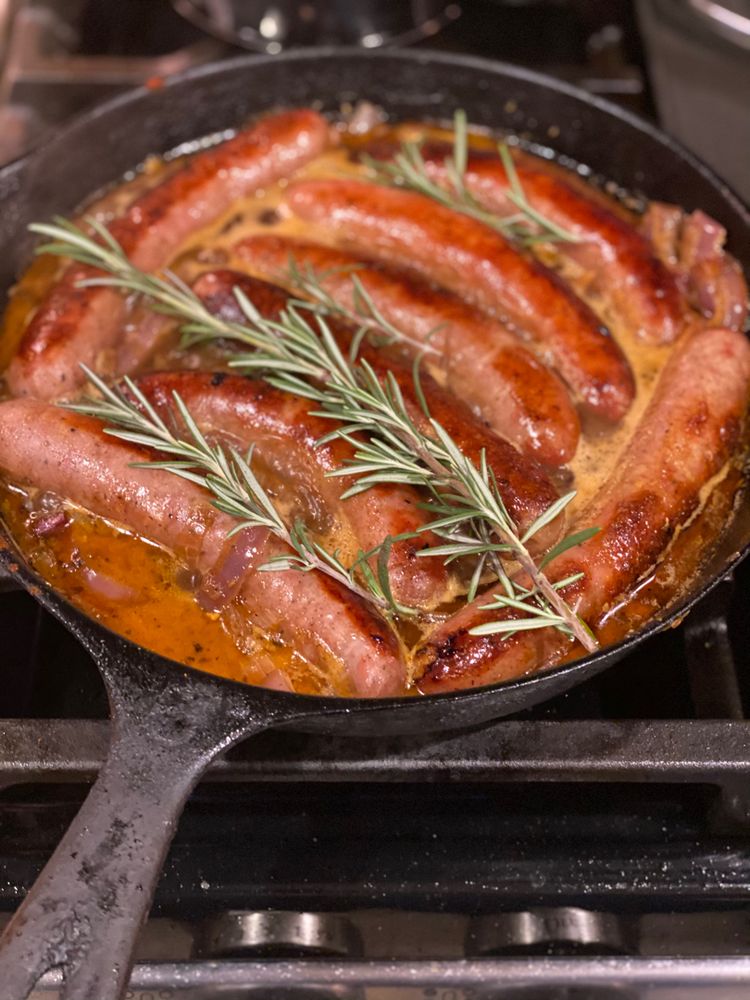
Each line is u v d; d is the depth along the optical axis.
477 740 0.33
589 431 0.37
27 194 0.42
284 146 0.44
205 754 0.27
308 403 0.35
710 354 0.37
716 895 0.35
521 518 0.32
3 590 0.33
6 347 0.40
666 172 0.44
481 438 0.34
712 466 0.35
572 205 0.41
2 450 0.34
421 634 0.32
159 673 0.28
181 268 0.42
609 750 0.33
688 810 0.36
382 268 0.40
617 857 0.35
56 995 0.32
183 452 0.32
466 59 0.45
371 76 0.46
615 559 0.32
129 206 0.42
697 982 0.33
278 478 0.35
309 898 0.34
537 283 0.39
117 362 0.39
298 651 0.32
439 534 0.31
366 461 0.32
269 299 0.38
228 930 0.34
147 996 0.33
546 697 0.32
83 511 0.35
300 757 0.33
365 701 0.28
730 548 0.34
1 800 0.35
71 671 0.39
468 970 0.33
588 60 0.58
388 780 0.33
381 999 0.33
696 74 0.56
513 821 0.36
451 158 0.44
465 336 0.37
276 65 0.45
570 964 0.33
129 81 0.56
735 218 0.41
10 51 0.57
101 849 0.26
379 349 0.38
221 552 0.32
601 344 0.38
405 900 0.35
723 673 0.38
